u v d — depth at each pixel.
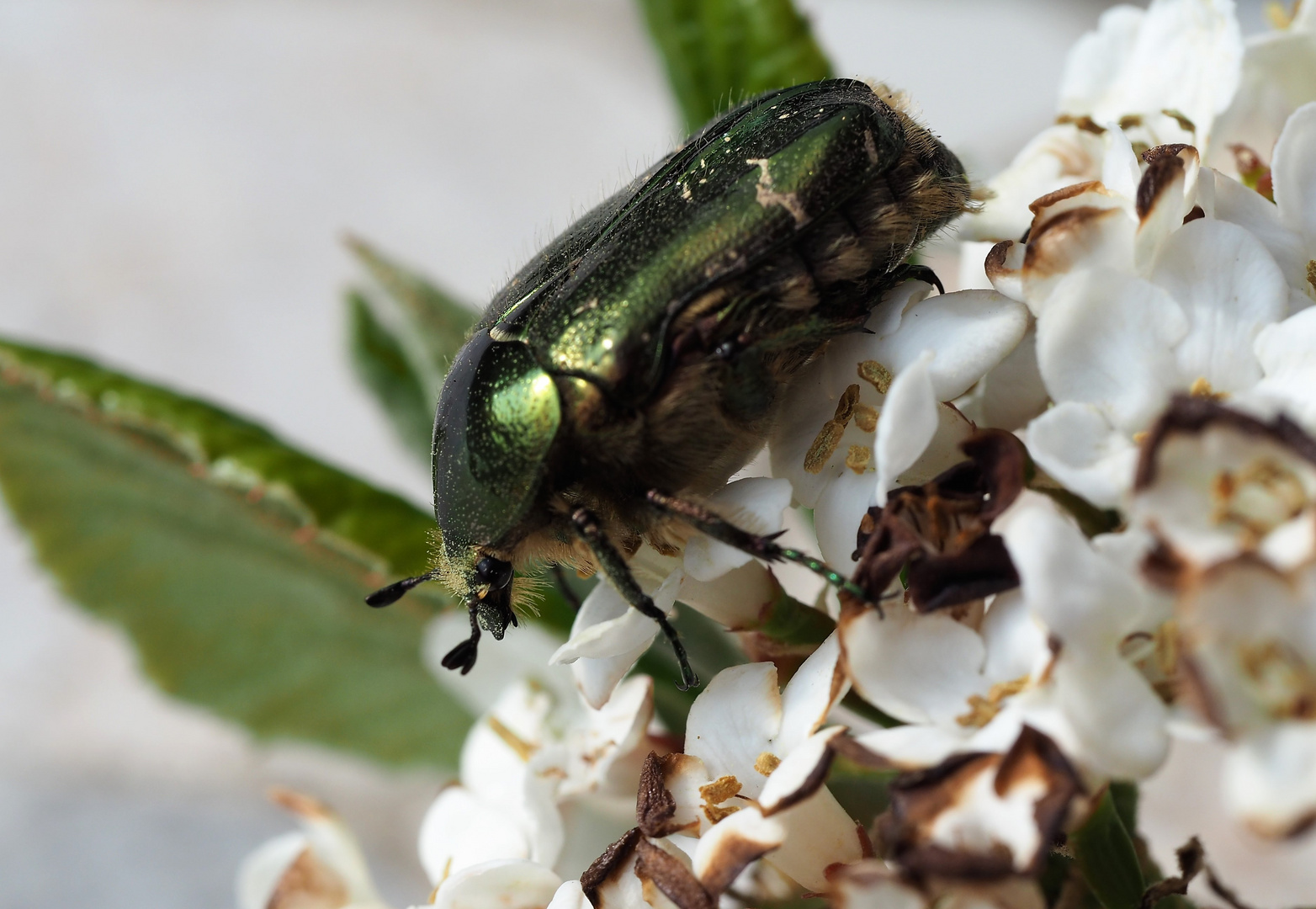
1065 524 0.08
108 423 0.11
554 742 0.10
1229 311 0.09
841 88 0.09
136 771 0.19
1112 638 0.08
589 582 0.10
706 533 0.09
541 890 0.09
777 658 0.09
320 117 0.27
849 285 0.09
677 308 0.09
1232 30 0.09
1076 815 0.08
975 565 0.08
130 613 0.12
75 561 0.12
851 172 0.09
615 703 0.10
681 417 0.09
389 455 0.22
